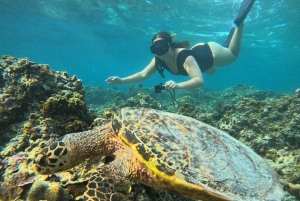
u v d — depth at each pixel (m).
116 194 0.58
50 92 1.22
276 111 1.81
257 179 0.72
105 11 6.33
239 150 0.81
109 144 0.79
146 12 6.12
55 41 11.69
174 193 0.67
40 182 0.59
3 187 0.64
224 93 4.77
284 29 7.21
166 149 0.68
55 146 0.67
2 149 0.91
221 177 0.65
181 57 1.63
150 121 0.78
